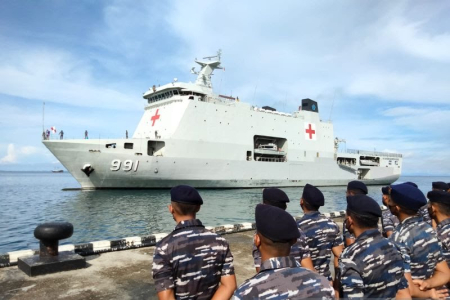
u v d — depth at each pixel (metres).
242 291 1.92
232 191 33.25
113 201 25.22
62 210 21.94
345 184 45.88
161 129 31.14
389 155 53.59
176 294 2.64
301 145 39.91
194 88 32.44
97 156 27.69
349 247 2.72
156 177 29.50
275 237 1.98
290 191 35.81
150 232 15.84
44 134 27.97
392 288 2.51
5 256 5.80
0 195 34.28
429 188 69.38
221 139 32.56
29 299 4.44
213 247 2.72
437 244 3.24
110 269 5.76
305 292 1.84
